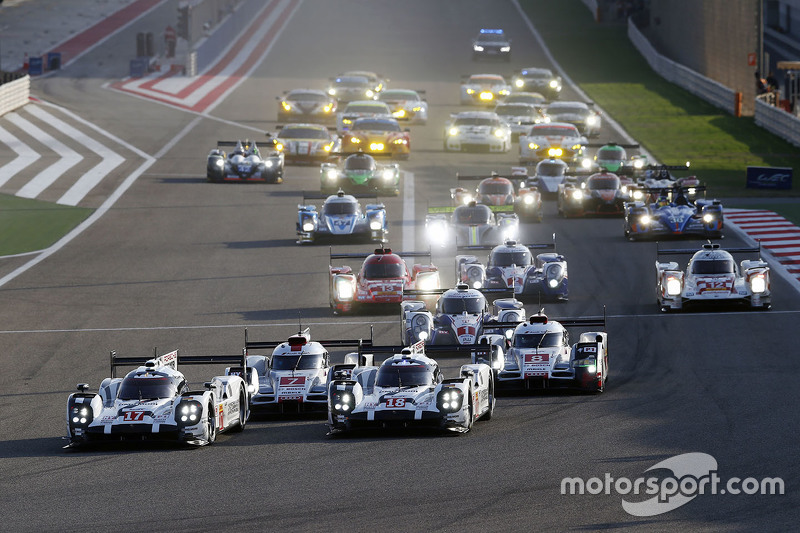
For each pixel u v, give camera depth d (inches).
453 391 3238.2
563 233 6870.1
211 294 5580.7
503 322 4109.3
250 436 3363.7
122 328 4972.9
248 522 2418.8
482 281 5162.4
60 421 3592.5
